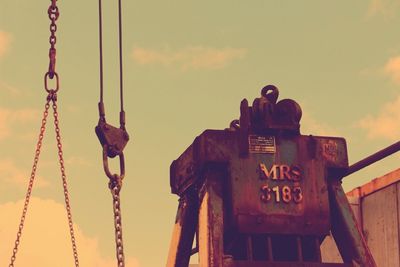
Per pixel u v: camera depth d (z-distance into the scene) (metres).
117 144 5.65
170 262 6.02
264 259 5.57
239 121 5.77
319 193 5.62
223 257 5.25
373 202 9.47
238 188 5.47
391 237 9.05
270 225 5.46
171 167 6.32
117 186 5.57
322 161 5.69
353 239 5.58
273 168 5.57
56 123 6.16
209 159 5.48
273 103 5.72
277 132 5.66
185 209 5.98
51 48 6.06
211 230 5.32
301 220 5.52
